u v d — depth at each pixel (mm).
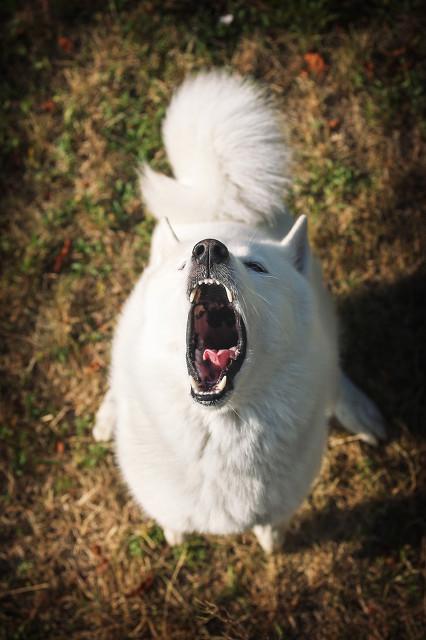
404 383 1725
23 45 1929
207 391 1158
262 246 1256
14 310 1754
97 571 1598
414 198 1829
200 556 1600
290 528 1623
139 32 1927
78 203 1830
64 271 1795
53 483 1658
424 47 1891
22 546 1628
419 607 1544
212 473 1258
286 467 1274
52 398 1717
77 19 1946
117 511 1645
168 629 1524
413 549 1593
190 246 1234
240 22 1935
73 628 1544
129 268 1792
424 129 1854
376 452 1669
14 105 1900
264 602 1563
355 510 1633
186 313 1146
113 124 1878
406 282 1779
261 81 1919
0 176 1852
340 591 1576
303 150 1865
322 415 1307
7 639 1529
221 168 1444
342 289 1779
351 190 1838
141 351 1215
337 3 1929
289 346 1195
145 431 1272
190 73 1908
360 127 1876
